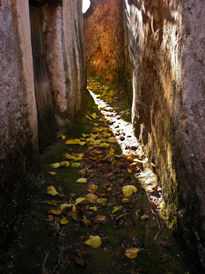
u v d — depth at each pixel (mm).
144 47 3076
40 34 3291
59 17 3318
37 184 2324
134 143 3662
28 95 2301
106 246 1890
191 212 1618
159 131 2508
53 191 2393
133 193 2506
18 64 2088
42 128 3213
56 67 3479
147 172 2842
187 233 1680
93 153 3318
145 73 3082
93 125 4492
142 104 3354
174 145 1929
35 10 3156
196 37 1420
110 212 2258
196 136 1497
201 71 1387
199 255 1523
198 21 1389
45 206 2238
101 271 1686
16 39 2049
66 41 3553
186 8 1524
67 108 3691
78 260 1722
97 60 8609
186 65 1570
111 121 4680
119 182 2688
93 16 8406
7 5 1896
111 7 7090
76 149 3445
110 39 7340
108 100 6129
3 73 1848
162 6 2221
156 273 1654
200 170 1472
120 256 1803
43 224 2029
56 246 1847
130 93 5113
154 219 2135
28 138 2320
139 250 1820
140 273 1667
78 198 2359
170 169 2076
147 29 2867
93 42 8695
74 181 2703
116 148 3549
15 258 1680
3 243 1715
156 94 2615
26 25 2275
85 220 2092
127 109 5227
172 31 1904
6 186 1864
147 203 2342
